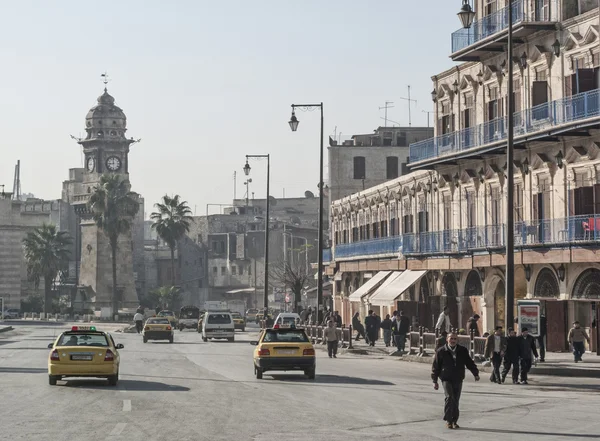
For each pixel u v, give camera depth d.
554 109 46.91
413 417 22.56
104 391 29.05
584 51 46.09
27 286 166.12
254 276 153.75
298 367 34.50
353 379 35.09
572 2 48.12
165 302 144.62
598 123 43.31
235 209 181.50
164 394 27.98
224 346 64.38
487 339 37.25
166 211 143.88
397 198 69.88
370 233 77.44
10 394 27.95
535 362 38.28
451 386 20.62
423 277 63.50
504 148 51.03
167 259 171.62
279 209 174.75
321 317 64.12
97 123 155.25
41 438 18.17
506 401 27.08
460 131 56.69
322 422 21.30
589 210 44.94
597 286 44.94
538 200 49.31
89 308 146.25
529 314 39.44
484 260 52.97
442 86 60.97
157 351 56.75
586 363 40.06
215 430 19.62
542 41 49.28
